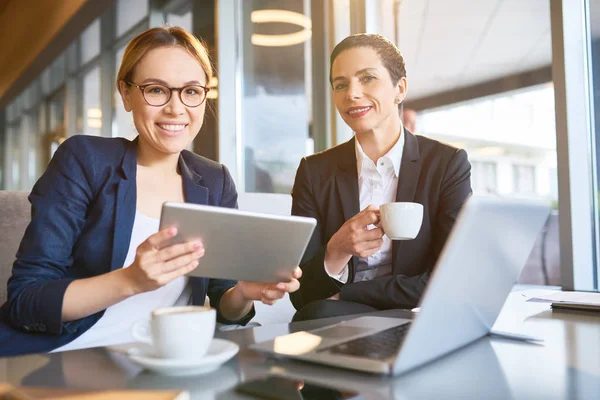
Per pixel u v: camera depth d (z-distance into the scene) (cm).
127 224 124
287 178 335
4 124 945
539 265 253
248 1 361
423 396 58
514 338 86
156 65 128
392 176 159
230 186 146
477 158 275
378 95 155
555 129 220
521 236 79
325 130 319
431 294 62
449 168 152
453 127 285
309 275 135
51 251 114
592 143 223
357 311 129
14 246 159
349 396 58
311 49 326
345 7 309
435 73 291
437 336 69
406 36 300
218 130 342
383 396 58
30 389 54
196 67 132
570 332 91
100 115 575
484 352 77
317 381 63
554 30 220
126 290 93
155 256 87
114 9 455
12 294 102
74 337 107
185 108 130
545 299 126
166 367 65
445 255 60
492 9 269
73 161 125
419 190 153
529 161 252
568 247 217
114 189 125
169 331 66
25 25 662
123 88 133
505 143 262
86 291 96
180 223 84
